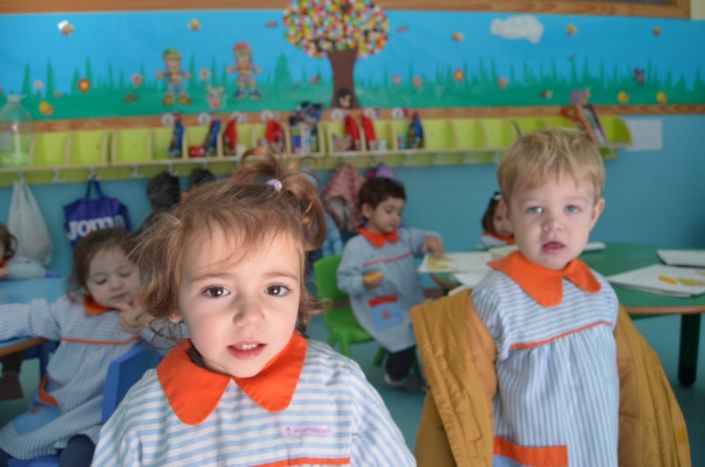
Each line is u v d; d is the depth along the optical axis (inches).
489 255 85.3
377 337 86.5
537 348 43.3
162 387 30.2
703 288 59.7
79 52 130.4
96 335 56.2
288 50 137.3
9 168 122.7
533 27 146.9
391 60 141.6
